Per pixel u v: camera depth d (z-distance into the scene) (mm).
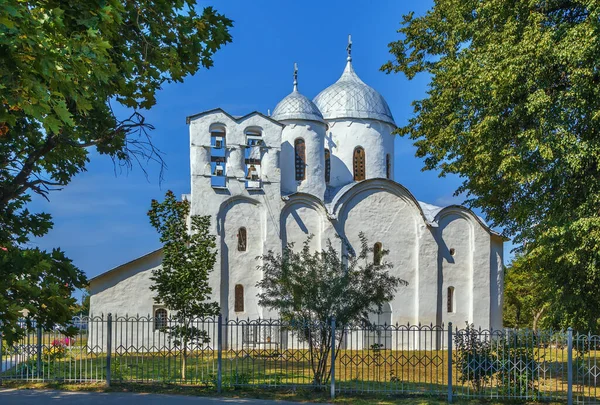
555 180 18766
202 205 30516
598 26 16438
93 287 29328
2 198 9930
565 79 18562
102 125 11281
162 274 19453
